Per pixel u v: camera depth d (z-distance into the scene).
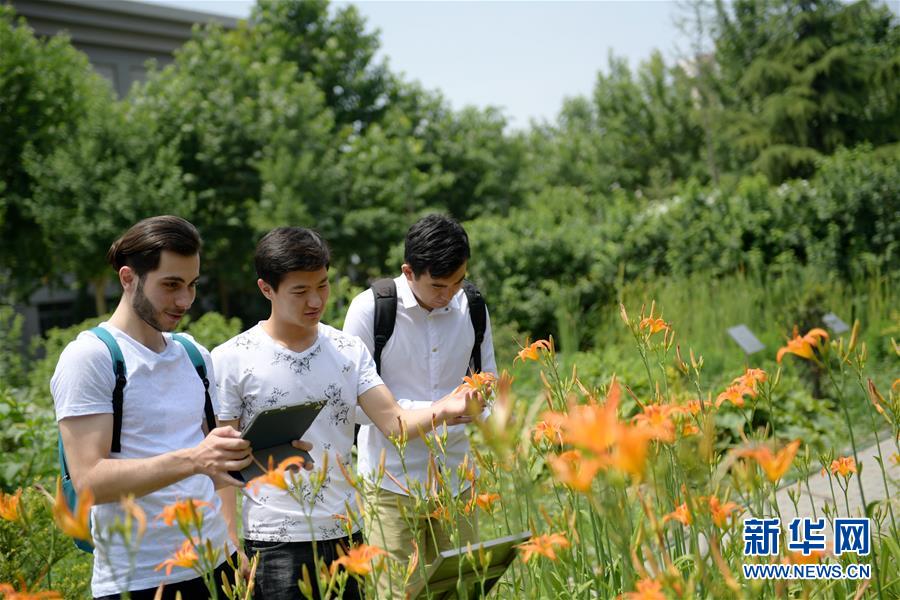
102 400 2.00
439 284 2.72
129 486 1.89
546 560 2.02
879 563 2.06
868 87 19.44
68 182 13.75
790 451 1.27
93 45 20.80
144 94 16.53
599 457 1.14
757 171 19.62
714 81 21.84
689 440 1.55
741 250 10.96
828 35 19.66
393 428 2.53
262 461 2.05
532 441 1.94
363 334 2.88
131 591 1.97
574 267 11.60
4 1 18.81
